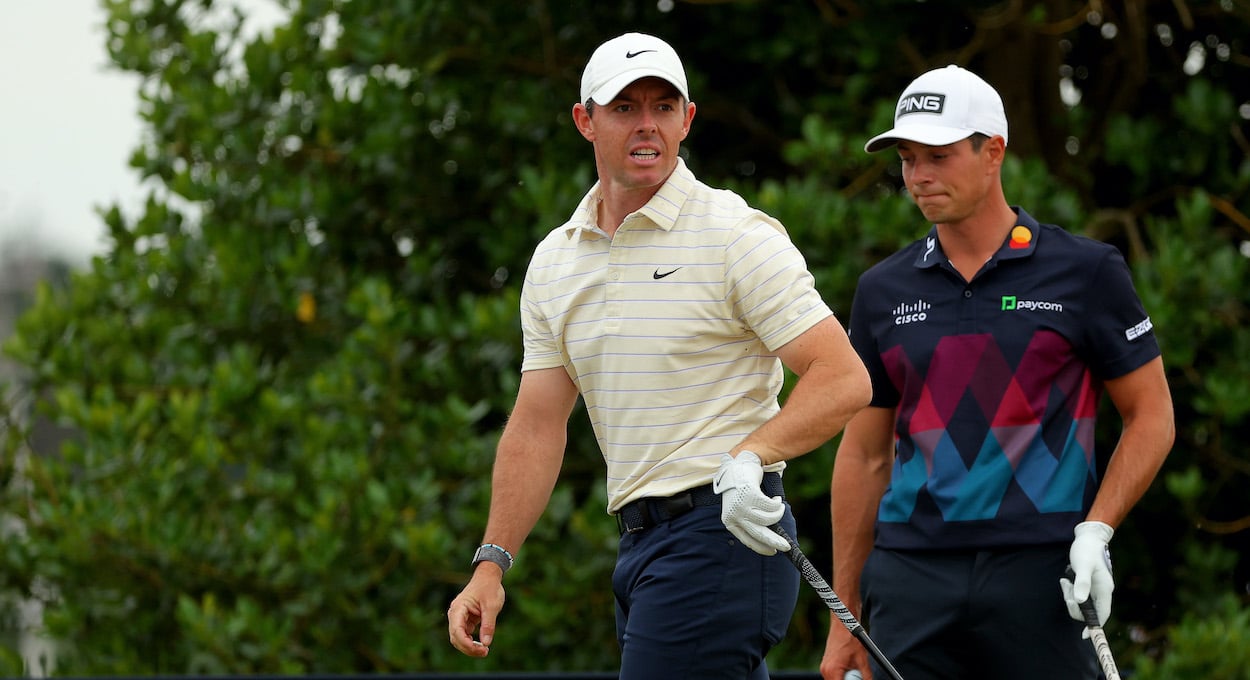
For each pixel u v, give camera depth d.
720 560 10.36
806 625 25.02
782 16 25.66
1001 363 12.12
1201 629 21.14
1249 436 25.19
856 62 25.97
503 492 11.59
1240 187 24.39
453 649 23.91
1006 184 22.11
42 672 25.69
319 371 25.09
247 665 23.53
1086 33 27.53
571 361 11.12
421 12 25.53
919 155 12.20
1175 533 25.61
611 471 10.91
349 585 23.31
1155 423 11.96
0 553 25.95
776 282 10.34
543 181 23.95
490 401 25.20
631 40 10.62
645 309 10.56
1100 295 12.02
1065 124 26.08
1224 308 22.64
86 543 24.20
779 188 23.30
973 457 12.10
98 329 27.78
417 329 24.86
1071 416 12.09
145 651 25.23
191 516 24.78
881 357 12.77
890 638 12.44
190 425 24.81
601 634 23.45
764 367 10.73
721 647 10.37
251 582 24.28
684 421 10.55
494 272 27.61
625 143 10.48
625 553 10.91
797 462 22.94
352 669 23.91
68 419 25.59
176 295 27.53
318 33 28.16
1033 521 11.91
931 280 12.53
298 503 23.67
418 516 23.70
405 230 28.03
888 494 12.62
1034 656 11.88
